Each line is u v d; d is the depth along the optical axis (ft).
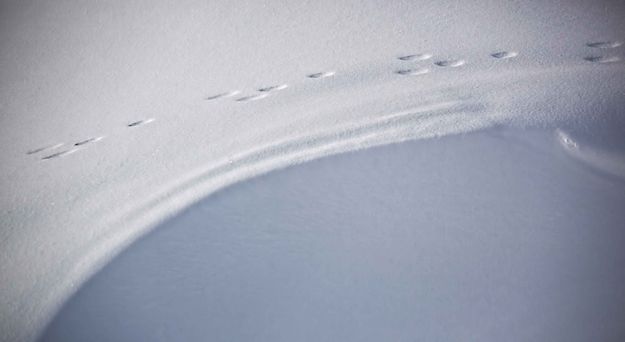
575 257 9.79
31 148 12.17
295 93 12.26
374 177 10.60
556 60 12.16
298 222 10.21
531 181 10.43
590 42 12.60
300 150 11.05
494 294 9.55
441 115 11.28
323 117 11.57
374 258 9.86
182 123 11.97
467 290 9.62
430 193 10.38
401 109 11.50
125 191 10.89
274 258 9.93
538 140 10.82
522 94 11.45
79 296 9.81
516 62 12.24
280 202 10.43
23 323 9.70
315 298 9.63
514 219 10.09
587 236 9.94
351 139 11.10
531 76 11.82
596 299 9.35
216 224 10.27
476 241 9.94
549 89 11.48
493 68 12.16
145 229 10.29
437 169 10.62
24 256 10.28
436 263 9.80
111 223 10.48
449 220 10.12
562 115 11.05
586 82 11.53
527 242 9.91
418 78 12.17
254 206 10.42
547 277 9.66
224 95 12.57
